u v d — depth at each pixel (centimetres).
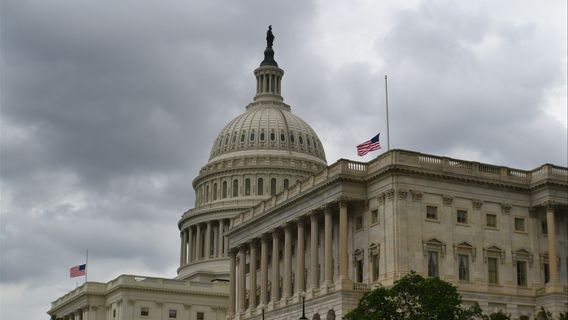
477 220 11075
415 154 10900
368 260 10962
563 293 10962
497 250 11088
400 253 10412
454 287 8675
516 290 11050
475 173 11162
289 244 12519
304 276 12075
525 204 11481
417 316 8200
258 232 13575
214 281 18275
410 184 10738
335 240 11612
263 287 13175
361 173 11281
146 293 17138
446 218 10850
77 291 18812
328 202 11419
